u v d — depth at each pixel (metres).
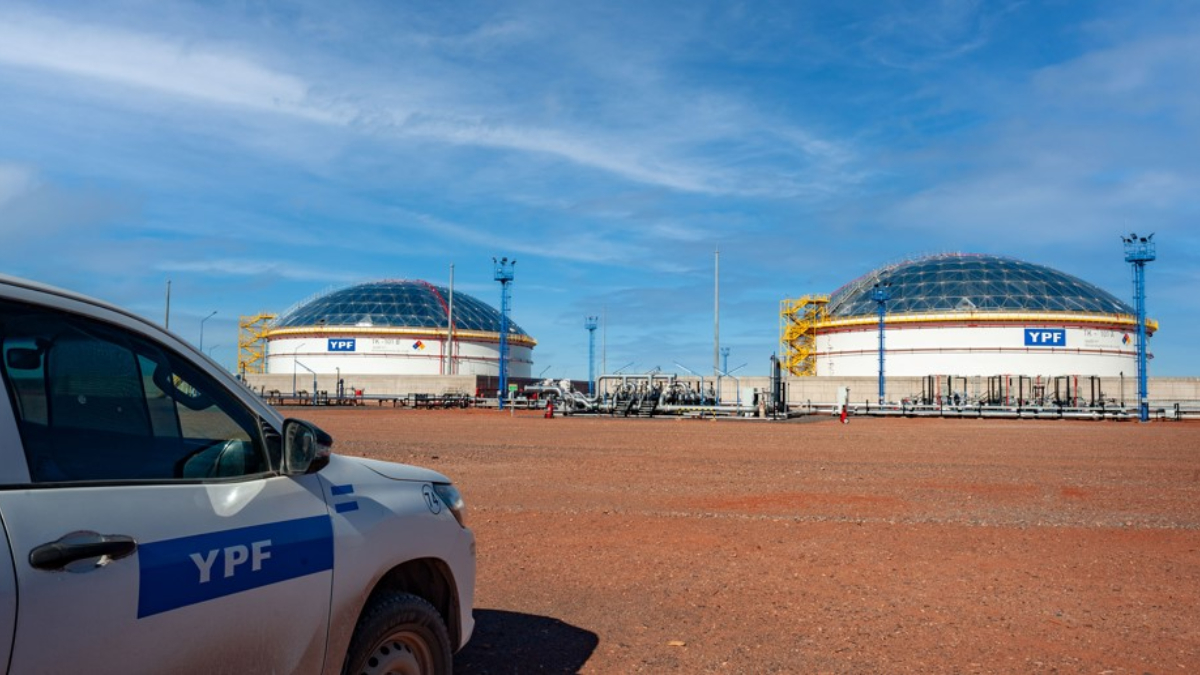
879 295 66.56
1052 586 8.25
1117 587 8.23
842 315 92.19
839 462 20.55
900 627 6.88
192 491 3.37
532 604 7.45
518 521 11.50
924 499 14.02
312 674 3.78
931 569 8.92
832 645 6.41
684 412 52.25
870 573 8.72
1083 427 41.09
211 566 3.28
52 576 2.73
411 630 4.40
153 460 3.34
